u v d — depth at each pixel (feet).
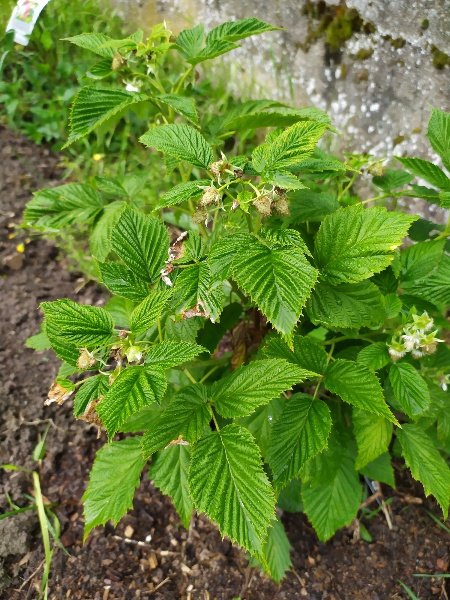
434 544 1.48
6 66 2.52
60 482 1.57
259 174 0.94
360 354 1.09
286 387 0.94
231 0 2.22
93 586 1.41
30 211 1.36
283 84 2.17
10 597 1.39
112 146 2.28
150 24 2.59
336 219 1.06
